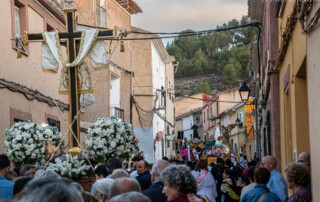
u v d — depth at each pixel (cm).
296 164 661
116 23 2794
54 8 1822
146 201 362
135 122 3412
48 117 1748
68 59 1158
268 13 1486
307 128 961
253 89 3362
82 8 2372
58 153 1113
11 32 1475
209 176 1116
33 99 1614
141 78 3506
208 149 2972
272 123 1493
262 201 673
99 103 2403
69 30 1165
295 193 650
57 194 277
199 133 7012
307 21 710
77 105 1156
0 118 1366
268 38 1529
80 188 518
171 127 4681
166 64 4359
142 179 855
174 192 501
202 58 14025
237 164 2448
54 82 1838
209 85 12706
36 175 643
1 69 1392
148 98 3431
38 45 1706
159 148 3766
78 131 1138
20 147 1021
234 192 1215
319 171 624
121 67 2727
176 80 13612
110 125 1067
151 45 3528
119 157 1091
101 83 2423
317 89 636
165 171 510
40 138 1034
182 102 7456
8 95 1427
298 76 972
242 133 4853
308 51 718
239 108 4947
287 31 1027
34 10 1673
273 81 1460
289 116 1137
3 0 1431
